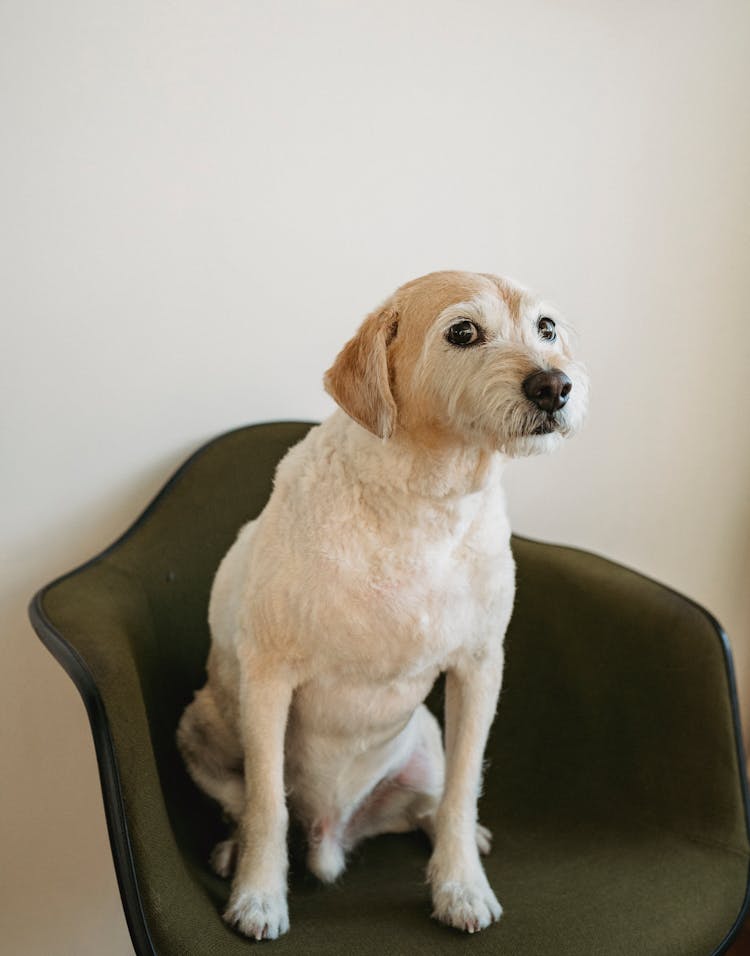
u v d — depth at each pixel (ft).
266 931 4.01
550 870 4.70
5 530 5.64
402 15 5.91
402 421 4.14
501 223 6.37
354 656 4.26
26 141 5.27
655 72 6.49
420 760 5.27
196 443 5.97
